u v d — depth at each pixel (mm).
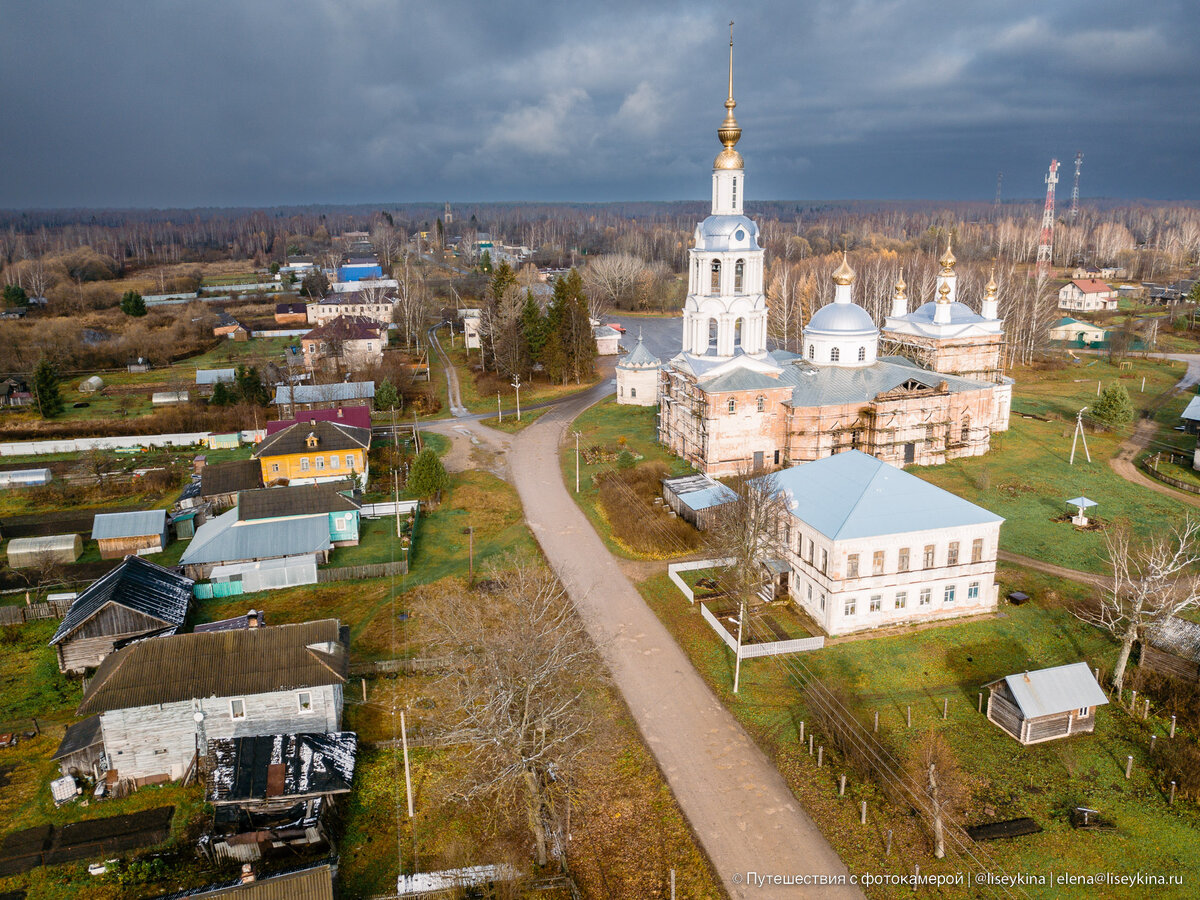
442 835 41156
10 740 49344
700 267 86688
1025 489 84438
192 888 38000
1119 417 101250
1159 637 52688
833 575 56656
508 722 40188
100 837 40938
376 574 69688
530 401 130250
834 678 52688
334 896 35156
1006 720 47469
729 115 81938
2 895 37906
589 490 88625
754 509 58000
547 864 39125
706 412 84938
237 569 67875
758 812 41938
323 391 119688
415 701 52188
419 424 118188
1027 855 38531
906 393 87438
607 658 55875
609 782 44500
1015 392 127000
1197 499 81125
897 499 59375
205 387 132625
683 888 37438
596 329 167500
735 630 58719
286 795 41250
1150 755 45250
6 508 89312
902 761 44969
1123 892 36344
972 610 60312
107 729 44844
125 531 76375
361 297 193125
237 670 46875
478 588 66188
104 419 121312
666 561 70562
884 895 36719
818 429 86938
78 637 56344
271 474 87625
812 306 178125
